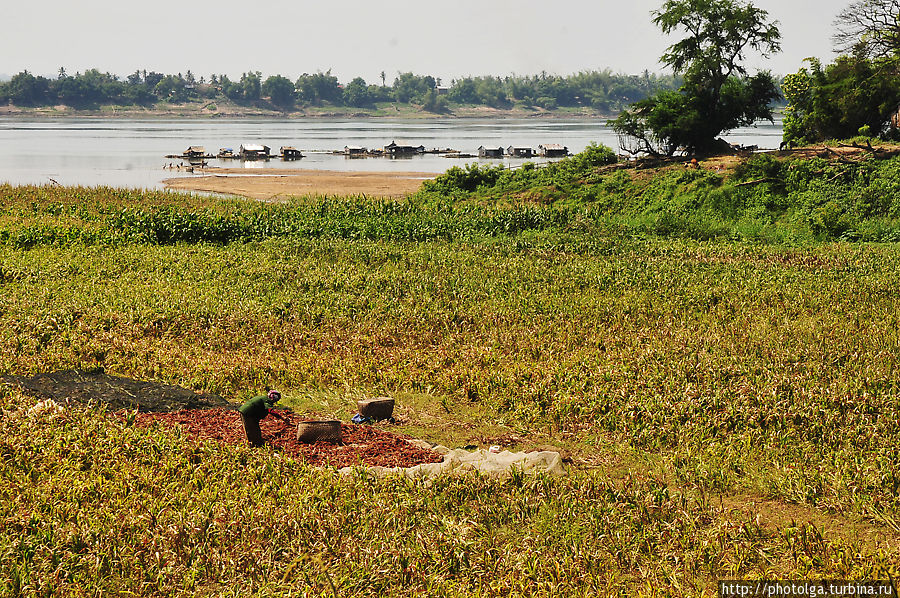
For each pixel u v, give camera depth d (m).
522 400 17.75
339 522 11.51
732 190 54.69
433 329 23.78
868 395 16.80
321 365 19.86
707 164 62.34
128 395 17.02
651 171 63.28
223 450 13.88
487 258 35.81
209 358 20.16
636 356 20.39
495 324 24.25
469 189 70.56
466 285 29.47
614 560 11.02
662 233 45.97
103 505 11.66
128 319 23.38
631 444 15.60
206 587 10.16
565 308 25.89
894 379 18.06
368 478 12.95
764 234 46.09
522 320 24.64
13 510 11.37
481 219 46.38
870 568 10.45
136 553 10.51
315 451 14.58
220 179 90.75
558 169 69.94
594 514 12.04
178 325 23.45
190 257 34.56
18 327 21.75
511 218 46.34
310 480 12.81
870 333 22.45
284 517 11.40
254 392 18.48
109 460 13.20
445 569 10.56
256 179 90.75
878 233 44.53
